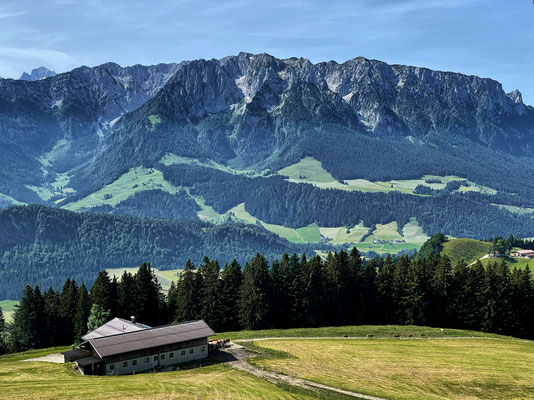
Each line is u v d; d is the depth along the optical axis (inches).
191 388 3129.9
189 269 5438.0
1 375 3476.9
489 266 5418.3
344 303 5580.7
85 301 5315.0
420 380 3371.1
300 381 3329.2
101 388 3093.0
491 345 4436.5
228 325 5339.6
